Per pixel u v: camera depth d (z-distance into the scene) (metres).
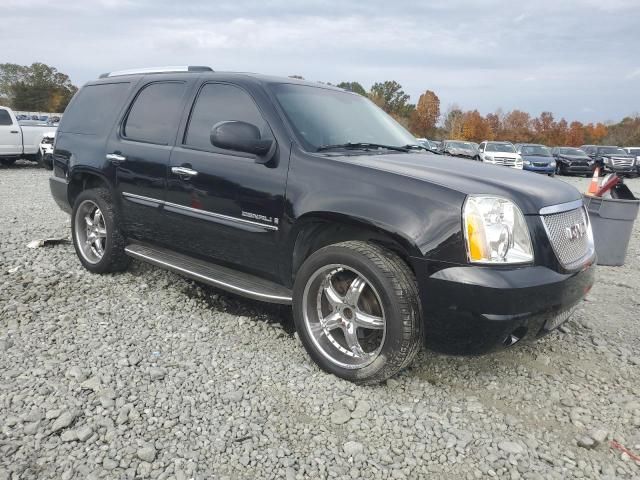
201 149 3.81
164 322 3.83
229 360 3.29
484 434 2.65
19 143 15.97
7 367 3.08
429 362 3.39
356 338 3.06
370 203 2.95
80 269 4.98
